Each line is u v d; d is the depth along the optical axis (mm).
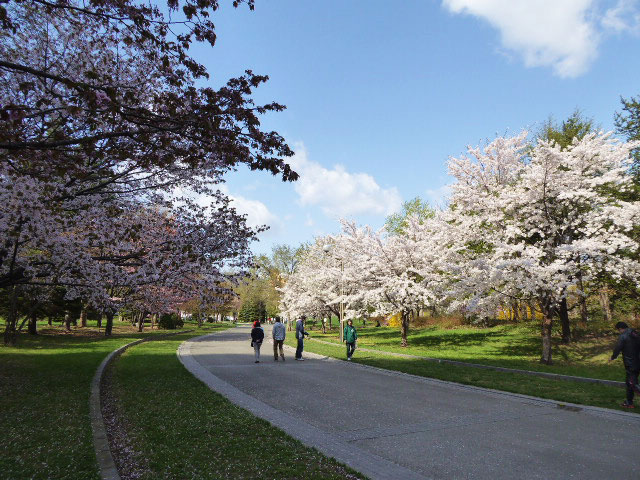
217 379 10586
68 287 9875
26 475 3889
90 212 8695
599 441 5750
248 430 5816
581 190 13547
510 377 11203
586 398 8406
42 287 13742
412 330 31125
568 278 14039
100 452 4648
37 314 23234
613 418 7074
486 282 14930
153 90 8289
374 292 20141
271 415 6938
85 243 8492
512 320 28250
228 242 10211
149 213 10320
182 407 7121
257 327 14719
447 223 17938
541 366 13008
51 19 7035
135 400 7664
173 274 9172
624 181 13734
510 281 14695
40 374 10062
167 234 9984
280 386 9906
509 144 16422
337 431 6148
